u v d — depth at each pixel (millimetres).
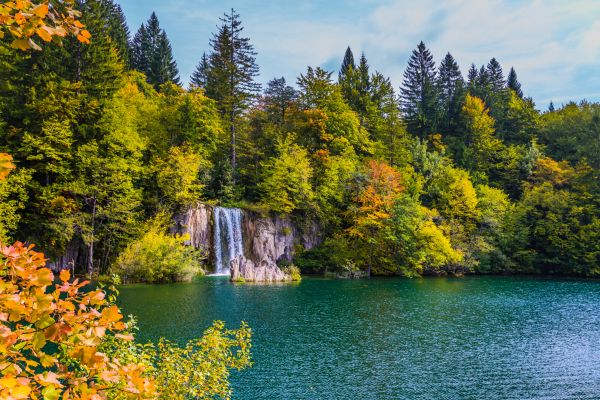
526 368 19391
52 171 42500
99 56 50219
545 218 67312
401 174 69938
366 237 57938
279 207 58188
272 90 105625
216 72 67438
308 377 17797
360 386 16984
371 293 39969
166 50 103562
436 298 37750
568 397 16344
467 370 19016
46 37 3779
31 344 3971
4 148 40188
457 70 117875
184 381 9812
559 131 90938
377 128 81375
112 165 44688
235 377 17688
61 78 46438
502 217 68250
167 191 51500
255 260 56406
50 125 42031
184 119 58375
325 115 71000
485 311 32094
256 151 67500
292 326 25953
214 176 59500
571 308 33938
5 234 37219
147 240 44000
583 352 21766
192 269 45938
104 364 3932
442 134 99312
